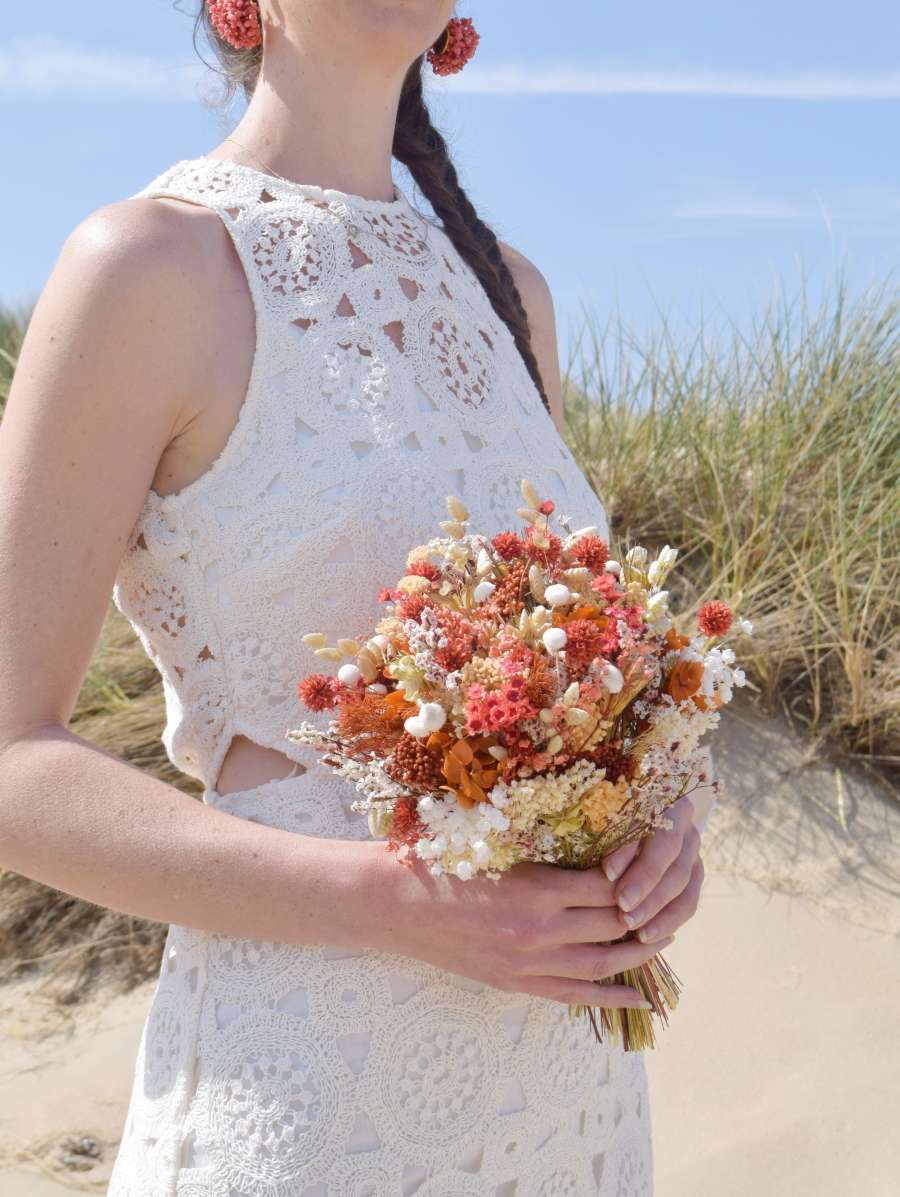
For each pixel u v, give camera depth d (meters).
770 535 3.52
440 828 1.04
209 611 1.20
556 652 1.04
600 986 1.15
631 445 3.88
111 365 1.11
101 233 1.15
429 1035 1.16
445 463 1.28
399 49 1.35
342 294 1.28
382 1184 1.12
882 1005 2.61
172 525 1.19
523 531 1.34
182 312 1.16
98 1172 2.40
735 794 3.05
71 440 1.10
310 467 1.20
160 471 1.20
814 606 3.23
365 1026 1.13
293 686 1.20
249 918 1.08
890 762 3.10
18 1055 2.72
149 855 1.07
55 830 1.07
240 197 1.27
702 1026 2.61
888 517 3.51
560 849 1.12
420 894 1.08
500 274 1.60
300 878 1.08
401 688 1.05
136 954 2.98
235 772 1.23
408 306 1.33
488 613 1.08
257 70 1.54
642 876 1.13
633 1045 1.23
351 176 1.41
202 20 1.58
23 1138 2.48
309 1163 1.09
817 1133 2.37
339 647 1.10
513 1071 1.20
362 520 1.20
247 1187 1.09
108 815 1.07
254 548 1.18
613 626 1.08
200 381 1.17
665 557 1.16
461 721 1.05
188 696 1.24
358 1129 1.12
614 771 1.08
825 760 3.11
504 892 1.09
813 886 2.86
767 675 3.21
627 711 1.15
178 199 1.25
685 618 3.30
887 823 2.98
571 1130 1.26
